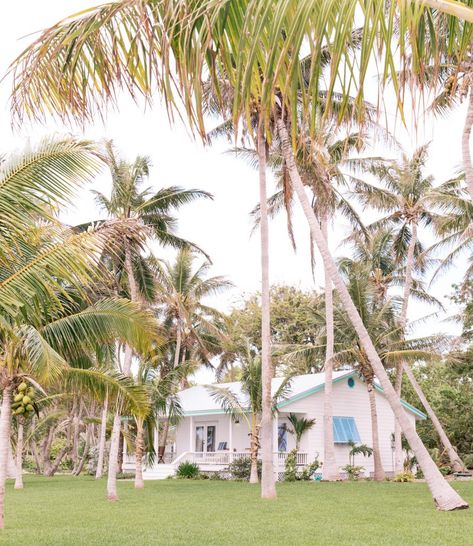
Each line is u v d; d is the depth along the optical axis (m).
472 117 18.86
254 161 27.75
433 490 17.08
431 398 44.19
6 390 13.98
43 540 12.09
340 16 2.97
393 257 40.81
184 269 40.72
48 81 4.15
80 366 14.93
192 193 24.48
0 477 13.77
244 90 3.12
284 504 18.55
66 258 8.54
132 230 9.79
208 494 22.75
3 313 9.07
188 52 3.34
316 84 3.06
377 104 3.08
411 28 3.13
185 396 39.97
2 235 7.18
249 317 51.59
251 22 3.26
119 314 12.75
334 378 34.56
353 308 19.06
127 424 38.06
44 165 7.55
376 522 14.38
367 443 35.50
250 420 34.38
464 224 29.66
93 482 32.69
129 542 11.80
